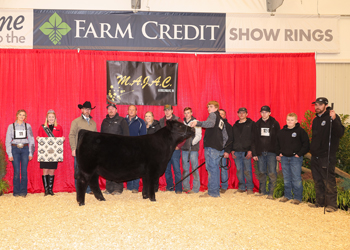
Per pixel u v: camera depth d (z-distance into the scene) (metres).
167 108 5.46
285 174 4.99
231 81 6.26
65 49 6.06
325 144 4.42
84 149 4.39
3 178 5.50
